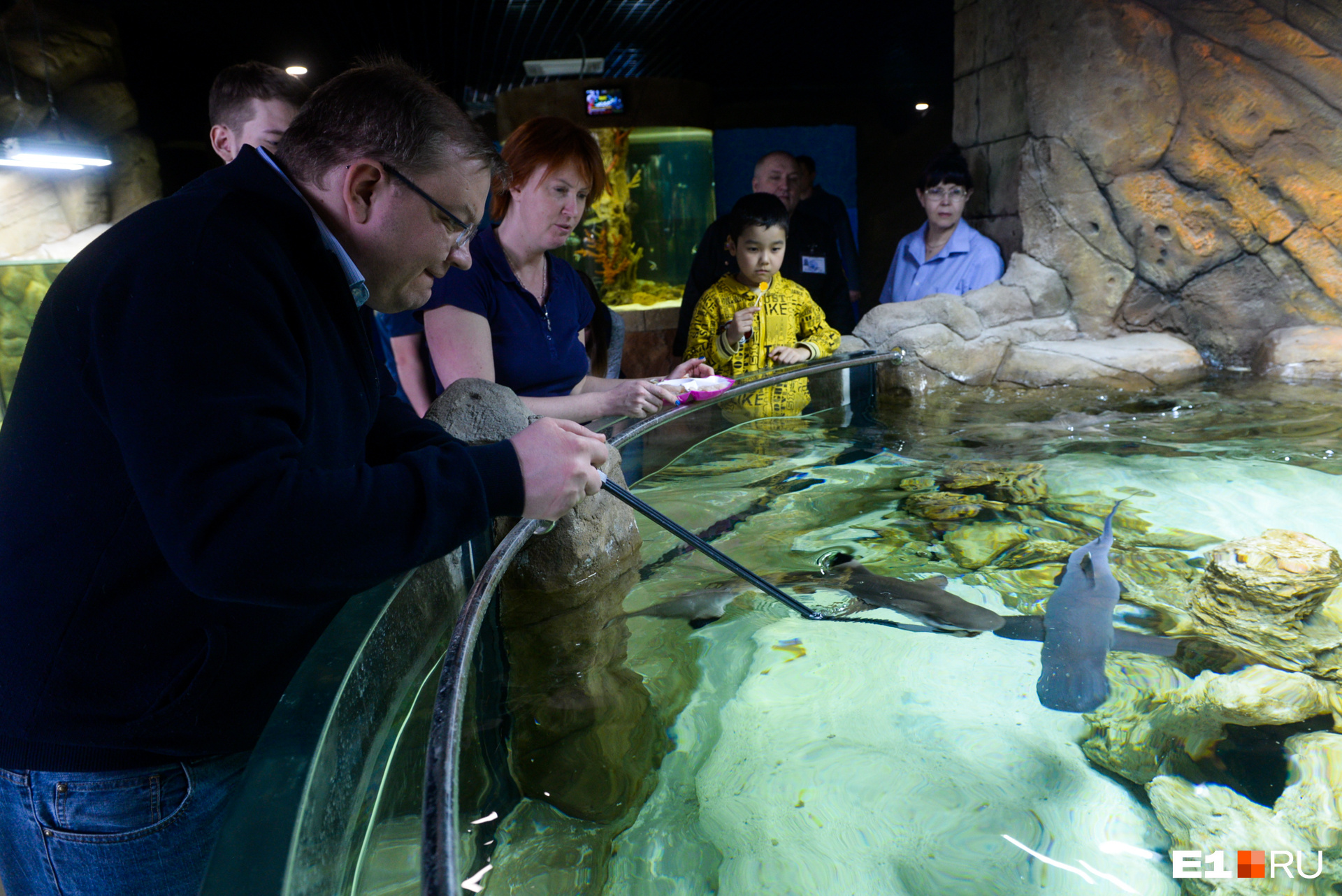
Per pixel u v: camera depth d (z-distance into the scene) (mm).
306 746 1030
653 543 2455
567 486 1214
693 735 1532
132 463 979
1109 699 1627
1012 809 1341
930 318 4926
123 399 977
